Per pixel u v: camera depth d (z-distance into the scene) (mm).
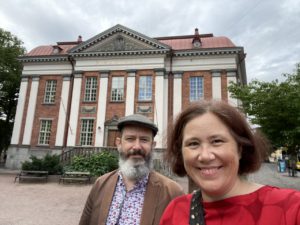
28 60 25891
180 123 1422
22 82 25781
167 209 1475
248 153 1357
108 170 15375
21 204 9078
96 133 22750
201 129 1269
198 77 22984
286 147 10383
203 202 1280
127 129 2617
